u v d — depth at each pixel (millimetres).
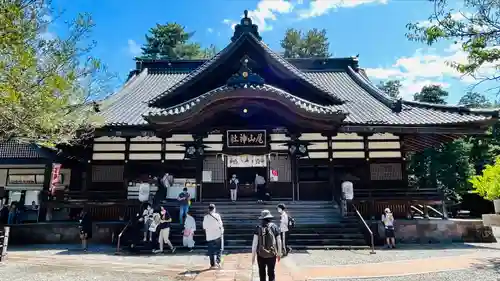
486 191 16688
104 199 16453
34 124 5539
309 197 18203
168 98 18766
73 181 22453
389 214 13797
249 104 16156
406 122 17125
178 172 19656
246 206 16203
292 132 17578
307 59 26656
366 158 18609
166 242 12227
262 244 6398
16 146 22922
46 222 16188
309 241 13359
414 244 14602
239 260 10461
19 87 5004
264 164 18516
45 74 5379
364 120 17469
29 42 5305
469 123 16344
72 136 6758
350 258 11008
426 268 9367
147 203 15586
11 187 23547
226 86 16109
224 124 17609
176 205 15898
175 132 17688
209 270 8930
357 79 24141
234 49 18422
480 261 10438
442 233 15242
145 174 18984
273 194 18094
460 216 28922
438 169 30859
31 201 23453
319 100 19609
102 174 18578
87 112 6797
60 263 10117
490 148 32312
